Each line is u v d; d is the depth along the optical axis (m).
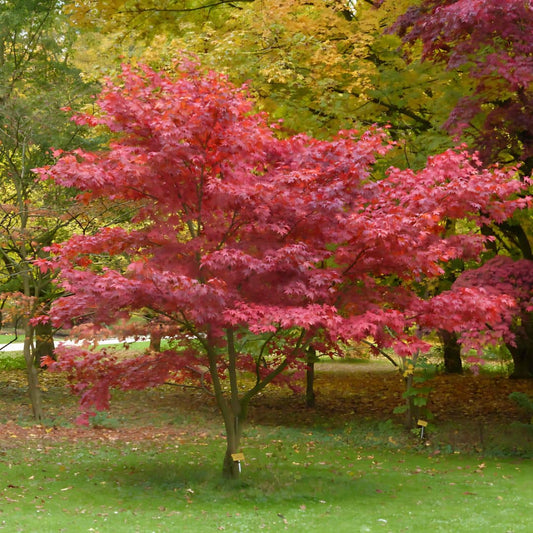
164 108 8.55
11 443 12.38
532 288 11.80
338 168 8.84
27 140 15.12
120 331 9.50
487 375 21.56
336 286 9.59
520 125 11.48
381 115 15.57
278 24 14.55
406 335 9.42
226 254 8.23
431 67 14.22
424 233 8.35
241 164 9.17
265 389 19.56
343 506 8.89
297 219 8.99
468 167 9.15
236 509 8.64
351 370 23.27
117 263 14.20
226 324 9.28
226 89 8.53
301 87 14.60
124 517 8.06
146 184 8.84
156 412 16.36
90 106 15.11
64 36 18.84
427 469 11.48
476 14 10.68
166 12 16.27
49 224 16.44
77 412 15.77
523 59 10.86
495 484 10.37
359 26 14.69
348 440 13.95
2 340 32.44
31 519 7.74
